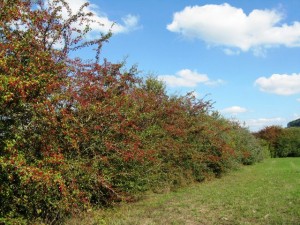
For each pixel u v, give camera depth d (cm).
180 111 1842
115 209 1159
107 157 1052
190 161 1892
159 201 1366
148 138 1462
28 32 844
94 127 1012
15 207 782
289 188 1728
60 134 895
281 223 1018
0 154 736
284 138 5081
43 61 819
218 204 1303
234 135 2908
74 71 988
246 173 2558
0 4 795
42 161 800
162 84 1931
